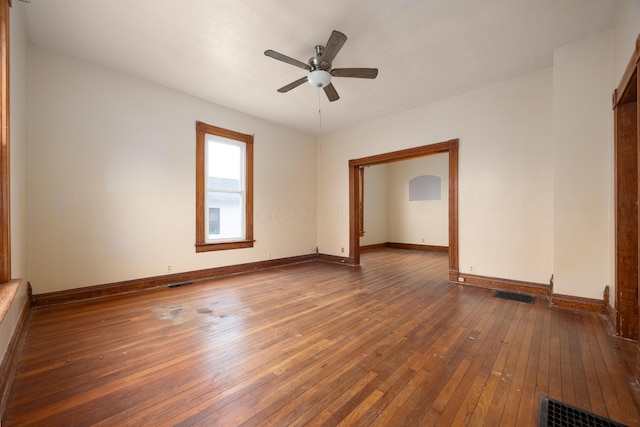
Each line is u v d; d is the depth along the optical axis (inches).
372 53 121.6
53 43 116.0
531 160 139.4
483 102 154.6
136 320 105.8
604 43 109.7
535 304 124.5
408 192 344.2
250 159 199.3
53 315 109.9
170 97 157.5
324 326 101.1
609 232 109.3
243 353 81.7
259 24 103.3
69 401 60.2
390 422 54.4
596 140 112.0
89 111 130.8
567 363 75.7
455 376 69.8
